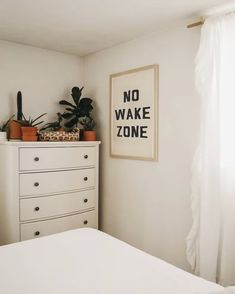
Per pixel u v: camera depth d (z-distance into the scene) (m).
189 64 2.29
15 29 2.50
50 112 3.14
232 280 1.99
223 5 2.00
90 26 2.42
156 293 1.15
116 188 2.99
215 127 2.05
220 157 2.03
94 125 3.18
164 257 2.52
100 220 3.21
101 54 3.12
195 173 2.18
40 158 2.56
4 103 2.82
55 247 1.62
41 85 3.06
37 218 2.56
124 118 2.85
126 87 2.81
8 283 1.24
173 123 2.42
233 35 1.97
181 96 2.36
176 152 2.40
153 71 2.54
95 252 1.56
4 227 2.53
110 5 2.02
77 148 2.82
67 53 3.24
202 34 2.11
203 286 1.20
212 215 2.04
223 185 2.03
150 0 1.94
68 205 2.77
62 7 2.05
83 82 3.39
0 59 2.78
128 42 2.80
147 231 2.67
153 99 2.55
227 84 2.00
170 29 2.43
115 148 2.96
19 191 2.45
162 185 2.53
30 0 1.94
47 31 2.54
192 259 2.19
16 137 2.63
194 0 1.93
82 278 1.28
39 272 1.34
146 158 2.63
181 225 2.38
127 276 1.30
